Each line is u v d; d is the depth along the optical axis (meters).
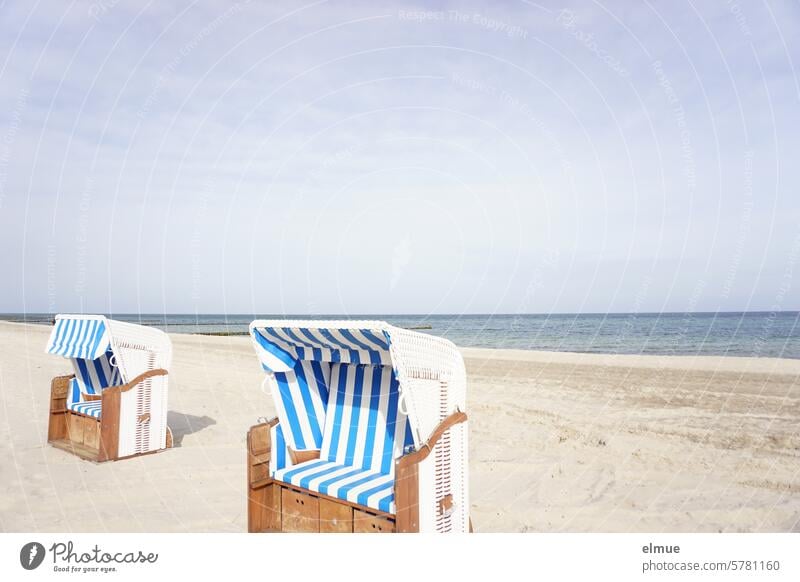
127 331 5.71
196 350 18.38
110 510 4.16
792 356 16.66
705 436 5.97
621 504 4.21
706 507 4.10
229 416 7.79
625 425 6.57
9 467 5.23
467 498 3.34
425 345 3.09
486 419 7.19
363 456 3.66
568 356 16.22
